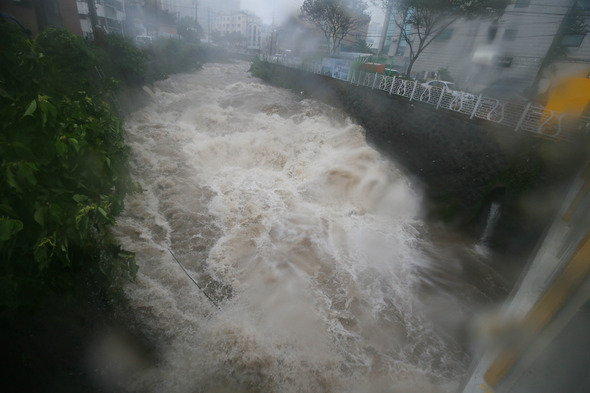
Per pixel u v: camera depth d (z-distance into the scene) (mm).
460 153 8352
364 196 9078
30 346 3057
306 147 11281
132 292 4793
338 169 10062
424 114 9797
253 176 9555
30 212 2557
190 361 4129
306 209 8234
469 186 7879
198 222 7160
